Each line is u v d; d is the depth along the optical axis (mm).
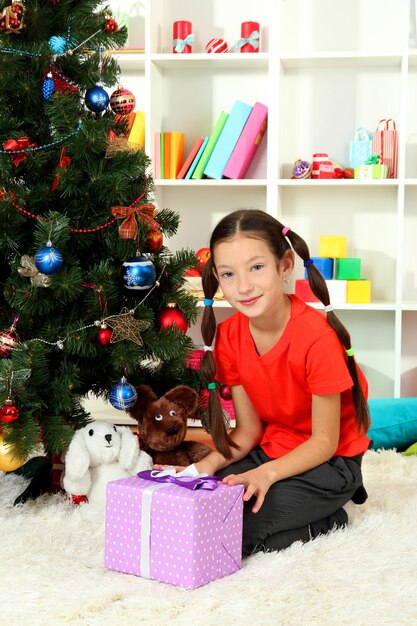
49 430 1714
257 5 2902
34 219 1817
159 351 1825
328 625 1117
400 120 2729
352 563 1345
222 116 2746
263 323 1493
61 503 1729
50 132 1854
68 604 1188
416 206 2889
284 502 1437
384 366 2955
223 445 1576
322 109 2891
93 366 1890
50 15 1820
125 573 1329
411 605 1186
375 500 1749
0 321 1835
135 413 1905
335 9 2857
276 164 2697
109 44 1906
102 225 1827
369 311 2943
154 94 2812
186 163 2764
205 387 1977
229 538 1317
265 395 1547
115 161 1811
